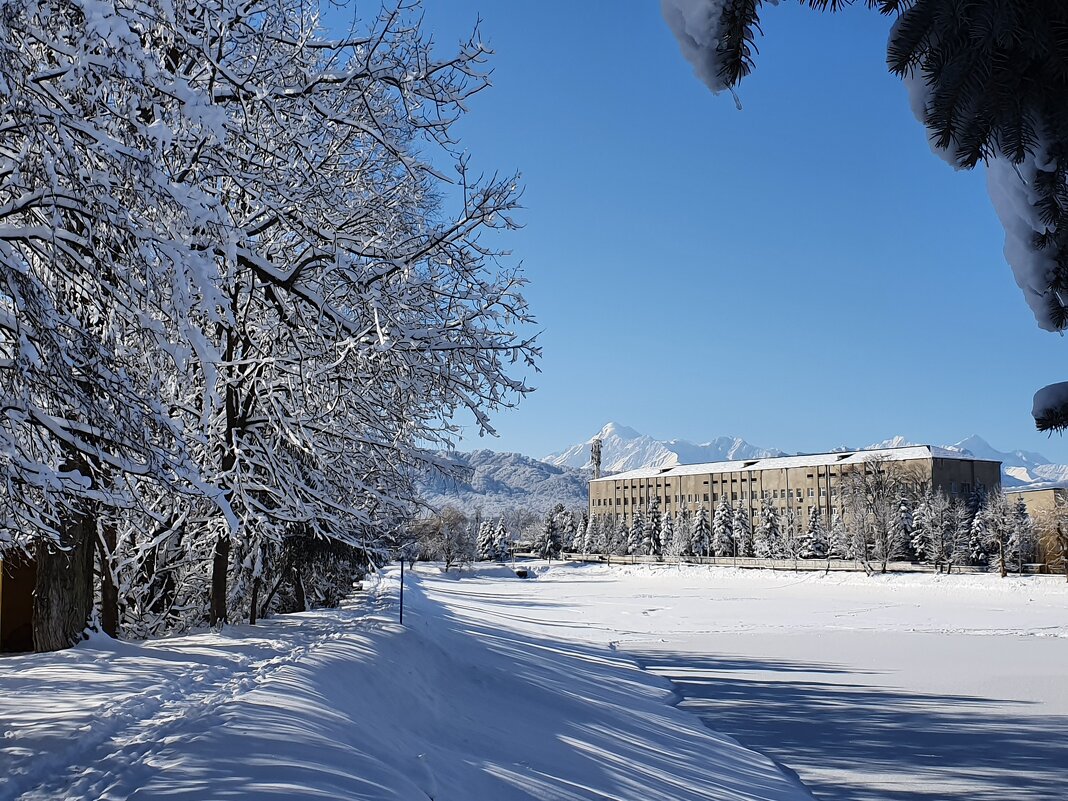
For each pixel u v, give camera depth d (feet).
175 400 52.03
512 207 46.70
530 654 86.22
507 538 575.79
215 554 61.52
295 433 52.75
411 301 49.37
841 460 478.18
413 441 61.31
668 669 98.02
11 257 26.21
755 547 433.07
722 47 8.02
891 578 284.20
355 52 46.42
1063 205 8.66
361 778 24.02
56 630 45.78
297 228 43.62
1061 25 7.63
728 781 47.16
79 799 20.26
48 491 30.58
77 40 27.14
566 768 40.60
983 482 428.15
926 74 8.44
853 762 54.80
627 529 521.24
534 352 49.37
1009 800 46.47
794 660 107.76
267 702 31.24
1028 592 239.50
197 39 34.45
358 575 112.47
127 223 27.63
